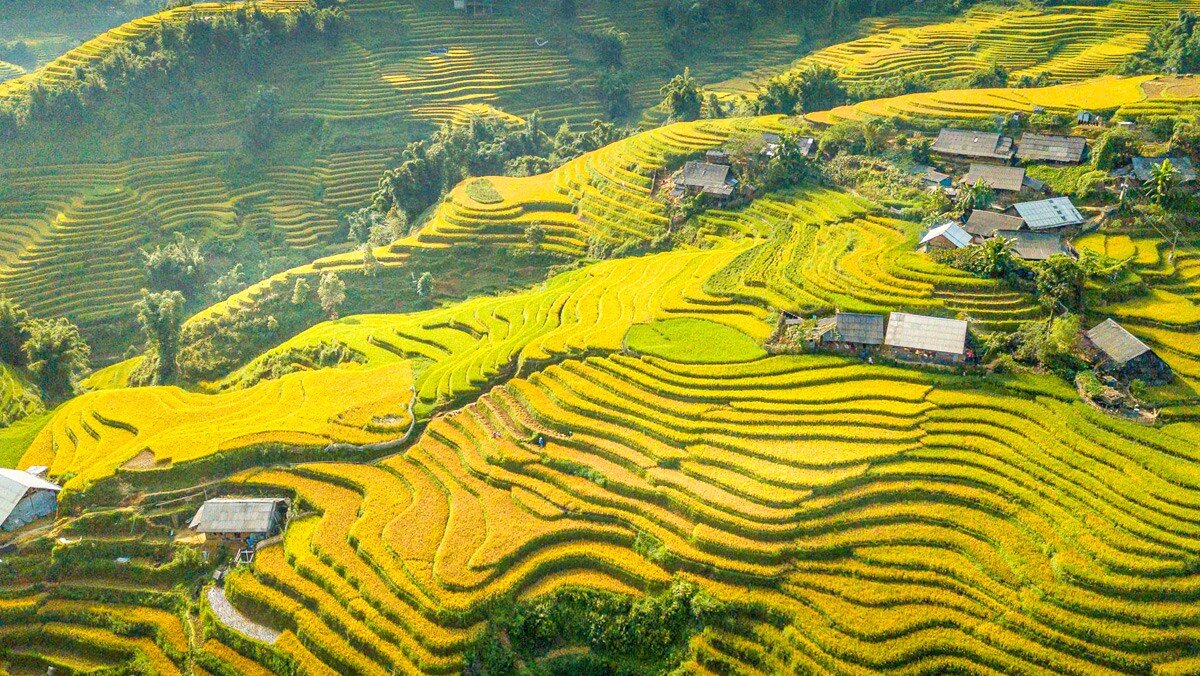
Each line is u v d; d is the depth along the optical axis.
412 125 161.75
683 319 86.69
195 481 74.19
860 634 55.22
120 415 85.25
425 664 57.31
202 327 109.94
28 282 127.31
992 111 114.94
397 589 61.25
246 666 61.16
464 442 74.88
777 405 72.38
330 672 59.00
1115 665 52.53
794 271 90.50
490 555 62.38
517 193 129.12
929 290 82.25
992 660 53.31
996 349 74.62
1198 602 54.88
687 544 62.06
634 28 191.25
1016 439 66.44
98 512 71.69
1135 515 59.62
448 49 176.75
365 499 70.19
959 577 57.78
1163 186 88.19
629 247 113.56
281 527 69.56
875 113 121.44
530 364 82.44
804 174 114.25
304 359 98.56
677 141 127.69
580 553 62.78
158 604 66.56
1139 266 83.50
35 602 67.12
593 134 145.62
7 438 86.56
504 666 57.50
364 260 119.69
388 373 87.50
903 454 66.12
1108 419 67.06
